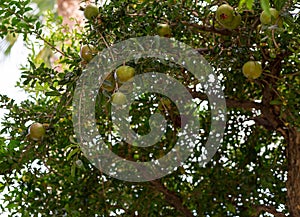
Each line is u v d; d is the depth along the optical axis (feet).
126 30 15.75
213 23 15.99
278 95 16.28
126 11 15.80
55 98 17.63
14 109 16.94
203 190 18.24
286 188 17.43
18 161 16.35
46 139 16.29
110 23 15.72
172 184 18.47
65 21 26.91
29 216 17.60
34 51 19.39
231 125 18.40
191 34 16.53
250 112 18.37
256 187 18.37
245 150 18.52
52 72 16.78
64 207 17.47
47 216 17.46
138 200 18.13
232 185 18.13
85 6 15.96
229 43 16.28
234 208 18.06
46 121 16.52
